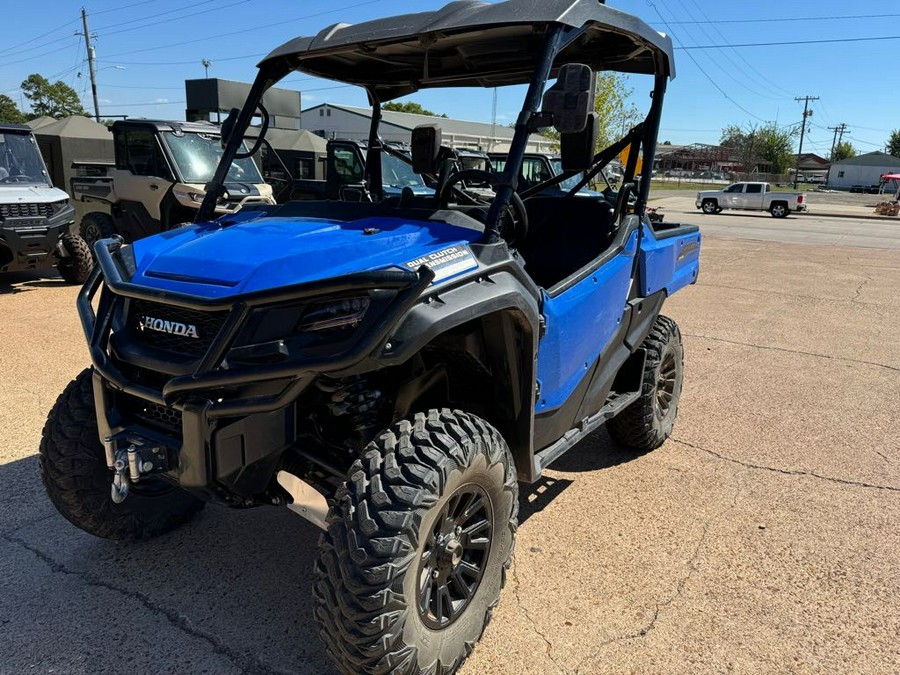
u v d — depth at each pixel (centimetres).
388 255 234
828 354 687
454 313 219
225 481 229
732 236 2059
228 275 235
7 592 283
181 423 240
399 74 365
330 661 248
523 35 285
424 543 212
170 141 1027
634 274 373
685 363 643
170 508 326
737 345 715
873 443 462
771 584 302
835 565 317
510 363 254
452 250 239
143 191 1034
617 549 326
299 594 287
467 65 345
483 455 231
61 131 1474
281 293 215
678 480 400
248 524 342
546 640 263
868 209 3838
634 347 391
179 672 242
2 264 823
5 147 884
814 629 272
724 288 1074
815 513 365
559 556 319
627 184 378
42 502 355
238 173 1085
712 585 300
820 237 2088
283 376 209
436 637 224
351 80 375
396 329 209
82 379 290
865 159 8144
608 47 342
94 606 276
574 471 410
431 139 325
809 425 492
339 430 264
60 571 299
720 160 9975
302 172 1552
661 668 250
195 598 283
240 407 215
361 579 199
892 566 318
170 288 241
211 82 1179
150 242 286
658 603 286
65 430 279
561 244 421
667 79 358
